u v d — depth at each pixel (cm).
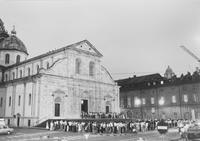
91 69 6134
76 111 5484
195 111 6550
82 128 4184
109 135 3544
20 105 5281
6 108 5716
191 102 6675
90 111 5800
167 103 7231
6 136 3344
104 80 6328
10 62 7150
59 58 5484
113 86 6519
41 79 4950
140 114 7800
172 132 3881
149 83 7931
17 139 2922
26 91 5188
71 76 5534
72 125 4222
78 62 5828
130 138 3025
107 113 5912
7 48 7188
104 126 3972
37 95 4894
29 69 6253
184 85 6912
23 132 3941
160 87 7488
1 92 5981
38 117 4800
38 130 4316
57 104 5191
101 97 6131
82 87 5722
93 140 2789
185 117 6750
